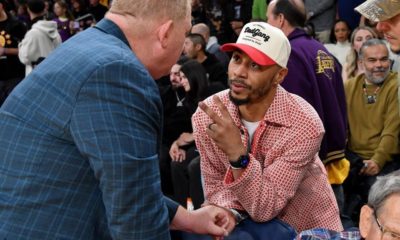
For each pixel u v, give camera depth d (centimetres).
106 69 151
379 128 369
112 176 148
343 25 510
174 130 410
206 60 471
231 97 204
